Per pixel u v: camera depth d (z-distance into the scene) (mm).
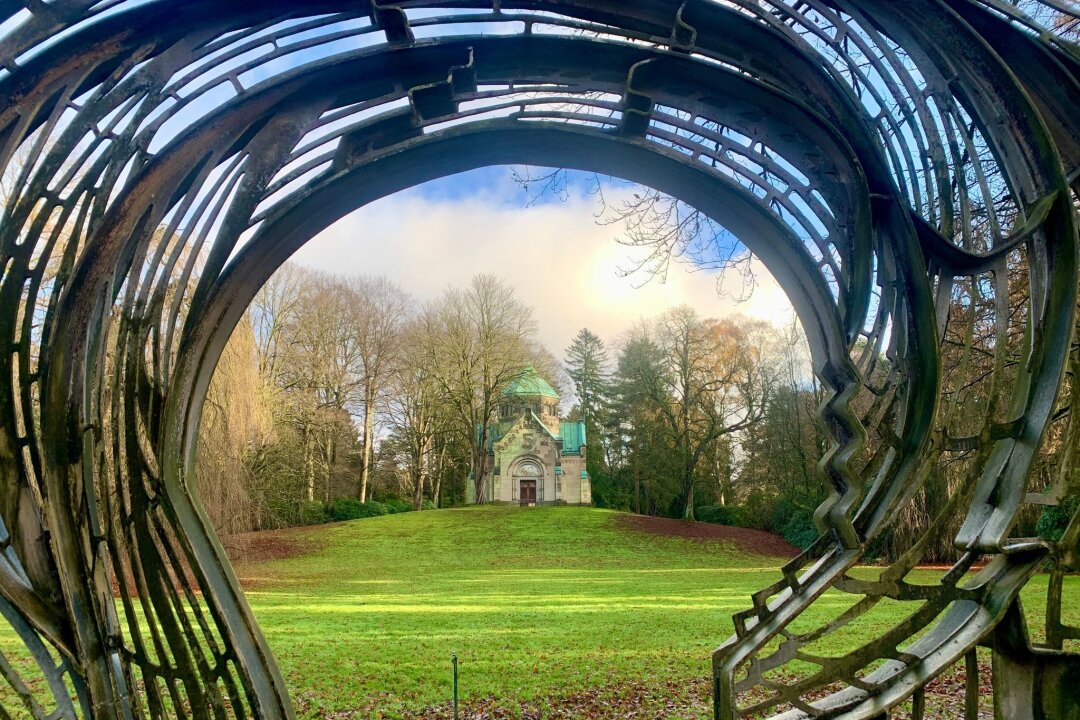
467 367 42219
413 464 46188
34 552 2912
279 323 34875
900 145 3197
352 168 3055
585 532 35219
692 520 39406
